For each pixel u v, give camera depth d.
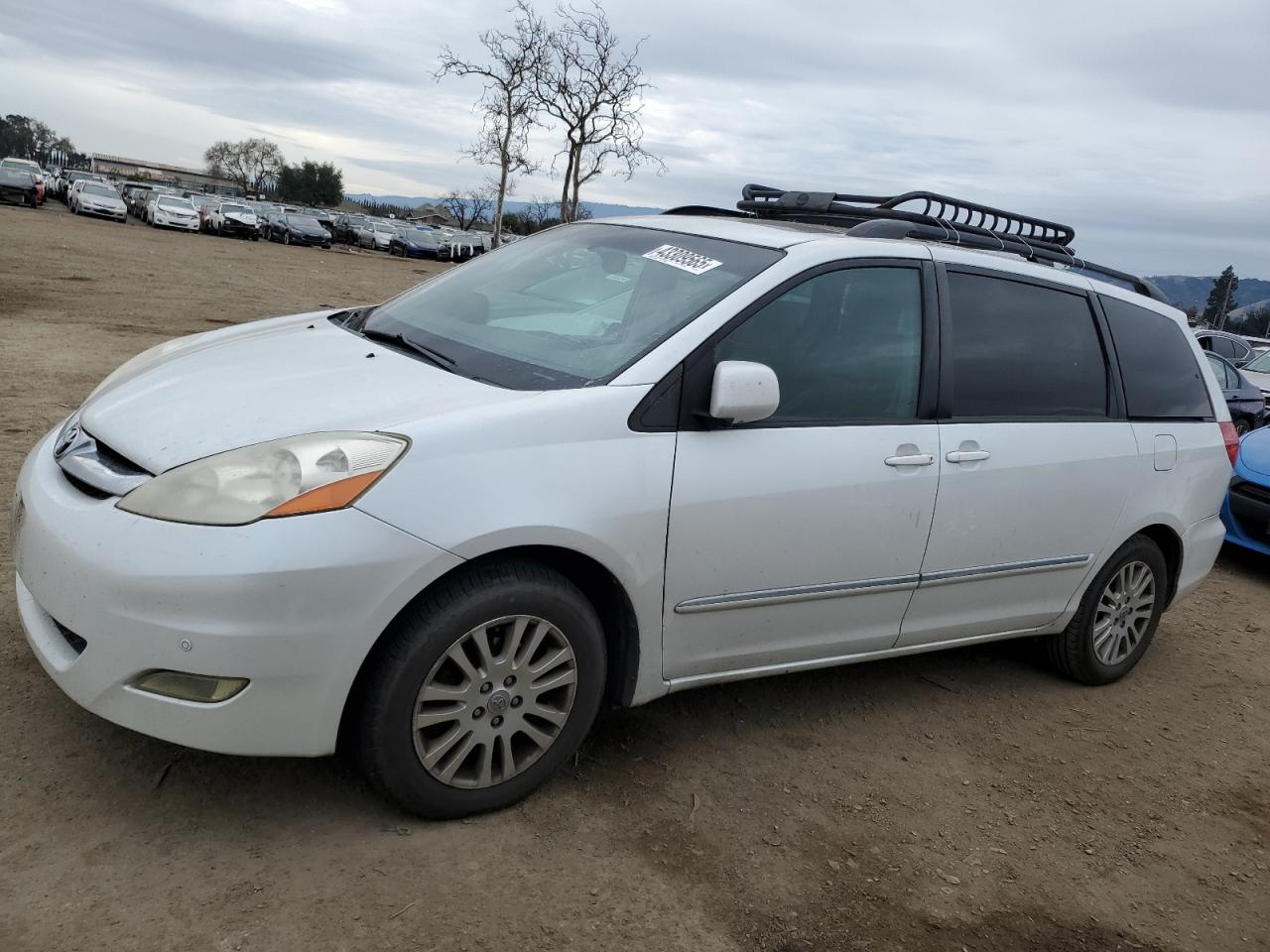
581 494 2.71
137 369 3.40
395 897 2.43
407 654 2.53
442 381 2.91
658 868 2.71
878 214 4.07
